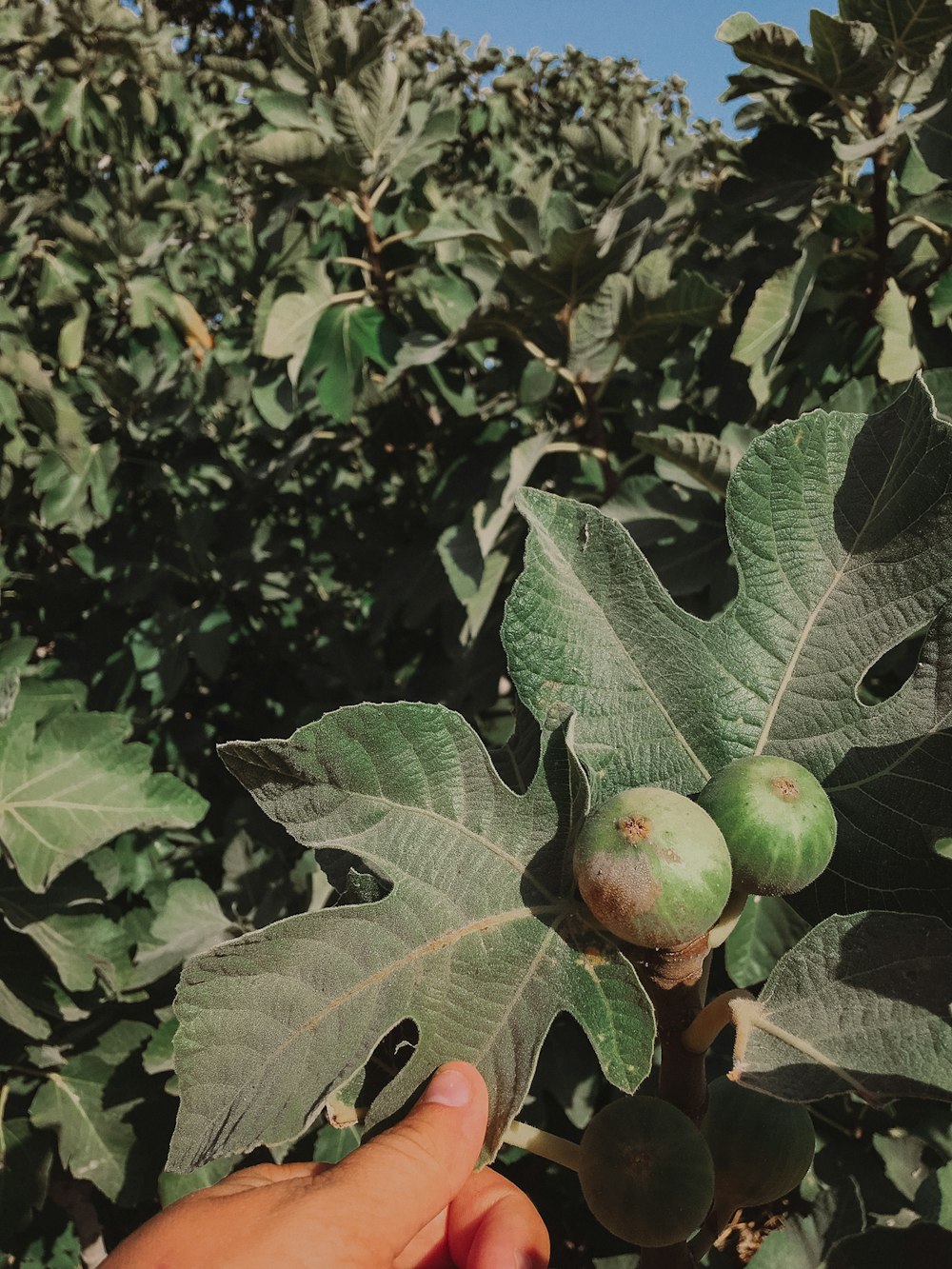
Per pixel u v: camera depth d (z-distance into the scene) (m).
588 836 0.88
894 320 2.63
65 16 5.55
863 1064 0.84
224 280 5.23
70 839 2.67
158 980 3.35
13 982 2.91
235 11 8.79
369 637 3.72
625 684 1.05
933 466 1.04
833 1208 1.57
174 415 4.45
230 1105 0.84
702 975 1.02
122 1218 3.82
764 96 2.85
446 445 3.56
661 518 2.78
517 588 1.02
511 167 5.63
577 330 2.88
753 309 2.64
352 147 3.25
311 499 4.68
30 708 3.24
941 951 0.87
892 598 1.06
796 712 1.07
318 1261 0.93
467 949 0.92
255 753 0.87
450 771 0.93
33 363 3.83
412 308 3.54
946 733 1.01
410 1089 0.91
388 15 3.82
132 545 4.30
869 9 2.42
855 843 1.04
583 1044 2.96
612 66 7.13
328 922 0.88
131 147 5.96
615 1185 0.93
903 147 2.69
